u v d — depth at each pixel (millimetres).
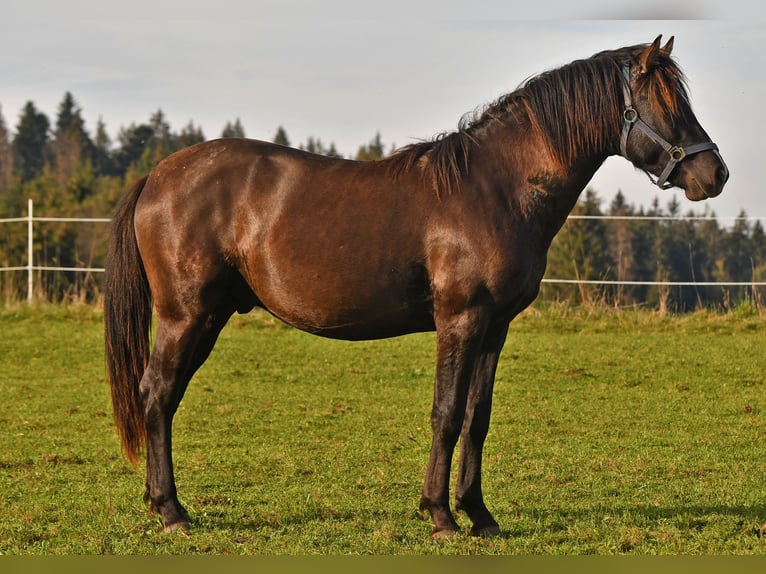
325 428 9906
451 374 6180
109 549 6039
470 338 6152
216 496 7410
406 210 6316
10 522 6605
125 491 7531
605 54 6602
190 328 6582
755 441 9359
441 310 6227
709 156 6305
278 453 8867
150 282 6695
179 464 8461
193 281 6527
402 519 6766
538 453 8898
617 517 6797
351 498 7340
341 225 6367
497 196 6266
